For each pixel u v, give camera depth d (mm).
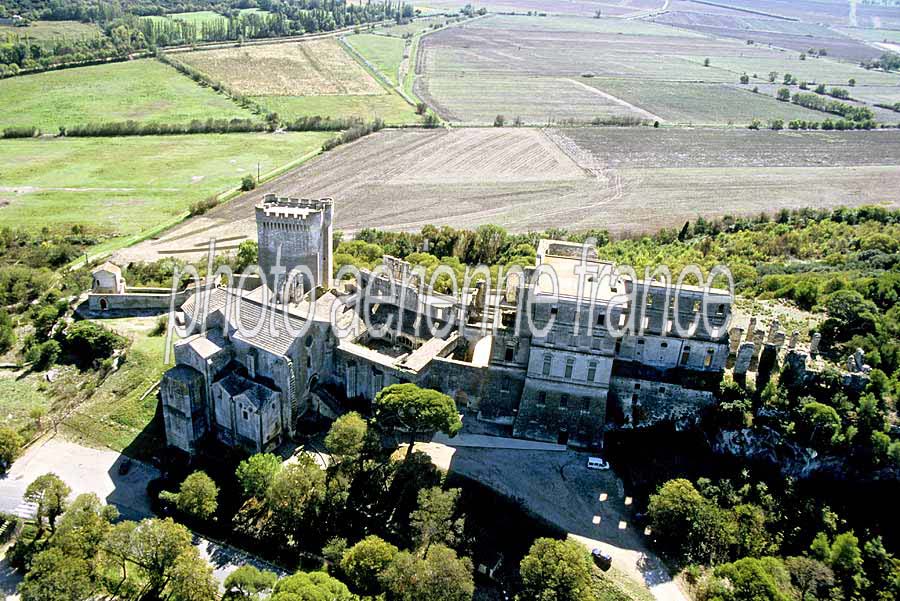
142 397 125125
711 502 100562
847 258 167250
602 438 114000
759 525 97812
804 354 107938
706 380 112000
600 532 98688
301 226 134750
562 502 103250
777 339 110875
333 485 101625
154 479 110375
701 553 95188
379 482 104875
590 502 103500
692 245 191375
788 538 97062
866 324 115375
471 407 120188
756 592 82875
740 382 111500
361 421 107125
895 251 170750
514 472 108312
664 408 113688
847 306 117125
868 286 131250
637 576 92438
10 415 121000
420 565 86125
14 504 103688
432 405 104188
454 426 105125
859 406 103500
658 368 115375
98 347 135250
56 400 125500
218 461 112750
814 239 191125
